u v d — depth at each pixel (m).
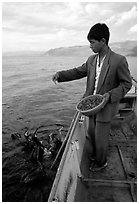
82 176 2.62
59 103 12.88
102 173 2.79
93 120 2.76
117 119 4.20
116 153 3.19
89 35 2.41
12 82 21.84
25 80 23.19
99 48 2.43
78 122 3.25
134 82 5.18
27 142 7.05
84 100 2.69
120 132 3.79
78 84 19.69
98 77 2.54
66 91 16.75
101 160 2.79
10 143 7.32
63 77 2.90
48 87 18.31
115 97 2.36
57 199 1.85
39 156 6.06
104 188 2.48
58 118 9.92
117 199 2.33
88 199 2.36
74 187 2.40
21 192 4.85
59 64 54.78
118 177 2.70
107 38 2.38
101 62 2.51
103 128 2.59
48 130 8.43
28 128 8.71
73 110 11.29
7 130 8.45
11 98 14.22
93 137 2.89
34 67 43.81
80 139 3.07
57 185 1.94
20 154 6.58
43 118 9.92
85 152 3.06
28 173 5.42
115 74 2.42
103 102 2.39
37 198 4.64
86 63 2.78
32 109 11.52
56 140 6.75
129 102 4.66
